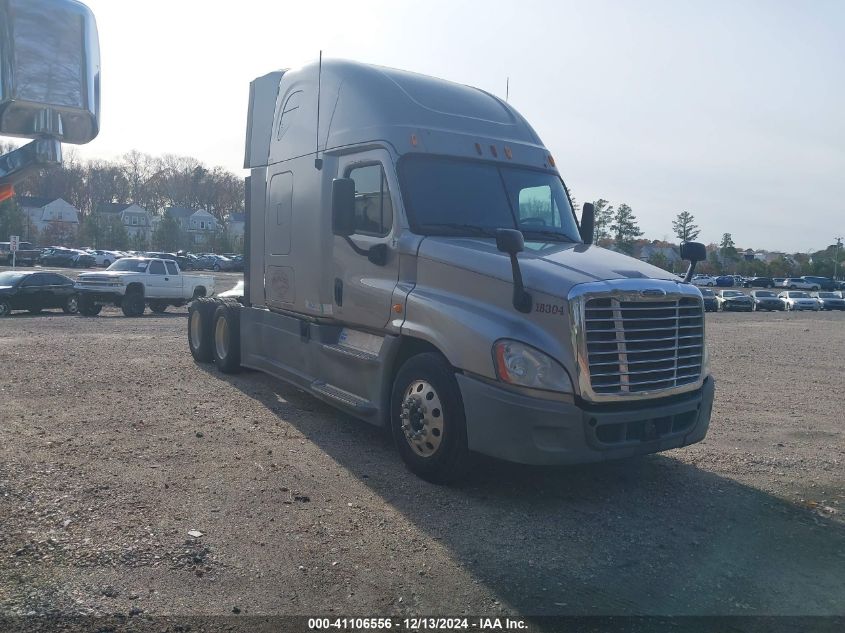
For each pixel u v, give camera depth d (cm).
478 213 661
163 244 8269
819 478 640
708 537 489
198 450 638
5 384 905
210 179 11375
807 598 402
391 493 550
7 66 156
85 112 168
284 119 839
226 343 1029
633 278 543
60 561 403
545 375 510
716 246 11331
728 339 2164
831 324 3186
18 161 161
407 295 608
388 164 651
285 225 818
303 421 768
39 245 7256
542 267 543
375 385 650
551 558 443
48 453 604
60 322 1998
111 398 841
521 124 766
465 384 538
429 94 715
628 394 525
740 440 776
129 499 505
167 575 395
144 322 2042
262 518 485
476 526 490
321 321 759
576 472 627
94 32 172
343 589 391
